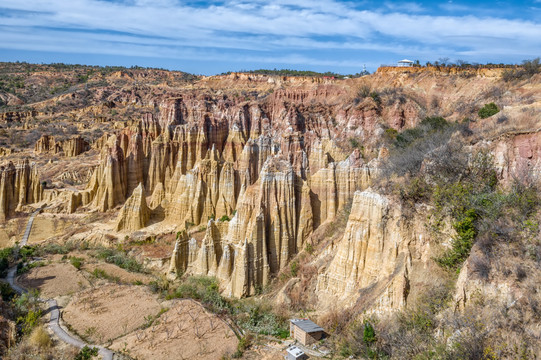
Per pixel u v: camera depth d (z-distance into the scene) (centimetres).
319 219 5459
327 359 3338
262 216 4959
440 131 5100
